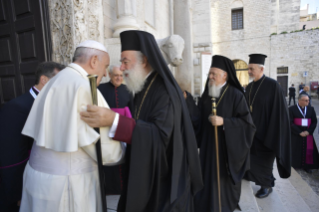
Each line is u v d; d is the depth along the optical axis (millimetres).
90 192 1206
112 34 3631
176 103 1270
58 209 1120
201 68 6906
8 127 1628
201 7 9727
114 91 2529
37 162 1188
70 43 2723
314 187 3934
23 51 2988
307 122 4516
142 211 1208
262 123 2990
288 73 18078
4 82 3232
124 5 3463
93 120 1058
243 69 17172
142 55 1318
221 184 2266
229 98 2336
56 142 1080
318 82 17438
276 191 3342
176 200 1281
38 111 1176
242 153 2197
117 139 1133
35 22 2803
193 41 9914
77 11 2746
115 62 3279
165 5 6973
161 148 1193
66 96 1099
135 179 1142
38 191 1139
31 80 2969
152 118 1239
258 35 16234
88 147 1124
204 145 2398
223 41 16875
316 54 17172
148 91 1361
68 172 1138
